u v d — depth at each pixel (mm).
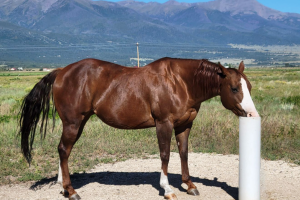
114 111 5176
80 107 5270
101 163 7105
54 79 5566
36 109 5559
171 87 4945
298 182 5750
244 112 4676
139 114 5102
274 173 6242
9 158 7246
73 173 6410
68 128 5312
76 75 5305
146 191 5422
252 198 4641
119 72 5262
